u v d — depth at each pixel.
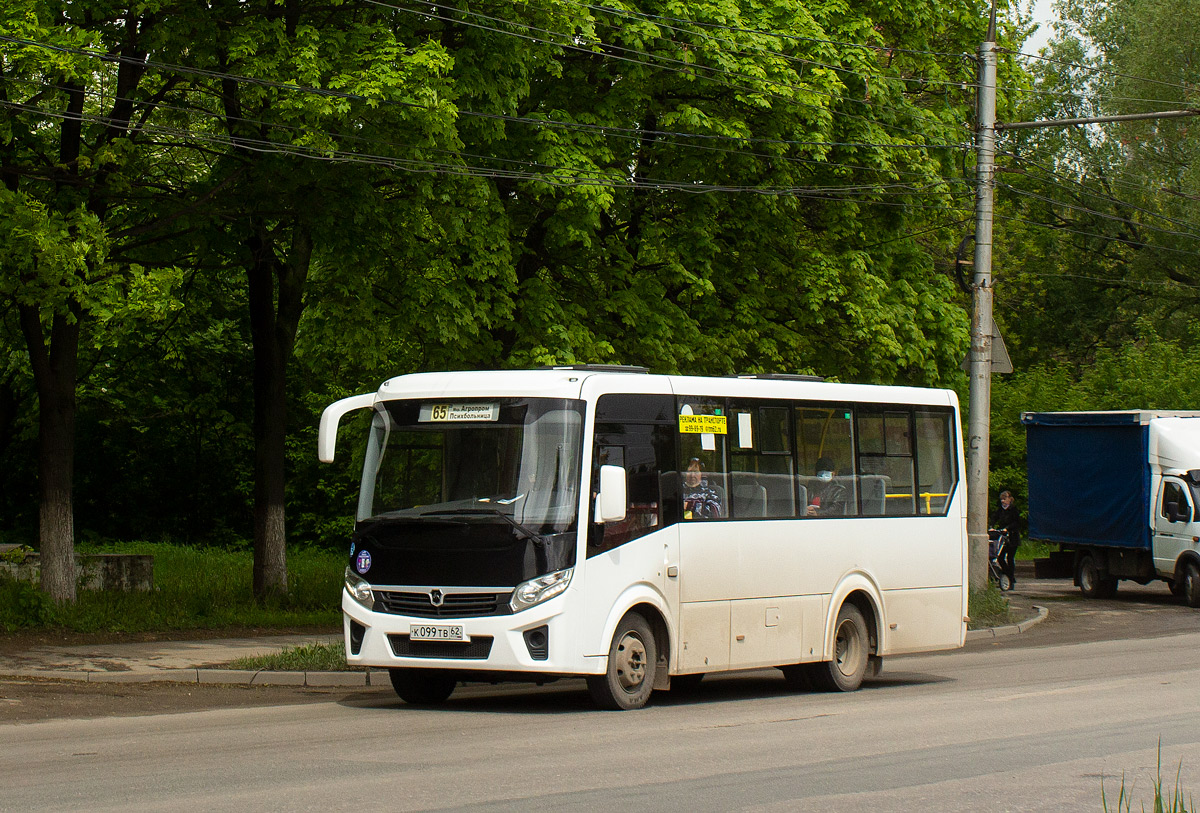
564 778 8.30
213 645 17.55
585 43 21.34
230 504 46.06
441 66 17.14
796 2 23.38
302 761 9.01
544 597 11.80
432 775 8.40
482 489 12.25
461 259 20.42
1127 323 49.88
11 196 15.47
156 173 20.62
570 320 21.39
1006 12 28.44
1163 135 44.25
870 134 24.39
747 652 13.52
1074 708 12.10
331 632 19.52
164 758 9.19
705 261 23.14
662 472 12.90
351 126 17.62
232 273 26.08
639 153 23.48
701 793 7.77
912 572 15.54
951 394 16.36
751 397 13.96
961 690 14.11
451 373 12.87
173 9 17.02
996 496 43.06
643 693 12.46
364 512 12.68
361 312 19.28
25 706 12.55
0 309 20.12
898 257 27.27
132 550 37.50
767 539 13.83
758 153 23.34
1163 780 8.29
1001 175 42.44
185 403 38.41
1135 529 28.56
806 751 9.52
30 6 15.45
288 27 18.14
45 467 19.17
